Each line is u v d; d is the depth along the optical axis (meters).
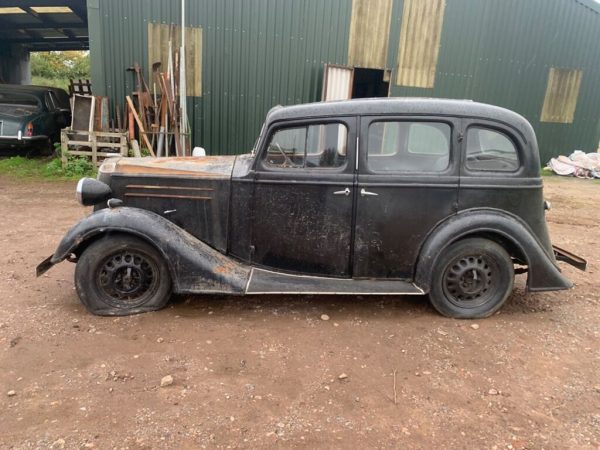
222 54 10.95
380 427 2.57
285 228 3.88
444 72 12.04
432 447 2.43
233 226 3.94
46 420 2.53
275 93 11.38
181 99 10.38
